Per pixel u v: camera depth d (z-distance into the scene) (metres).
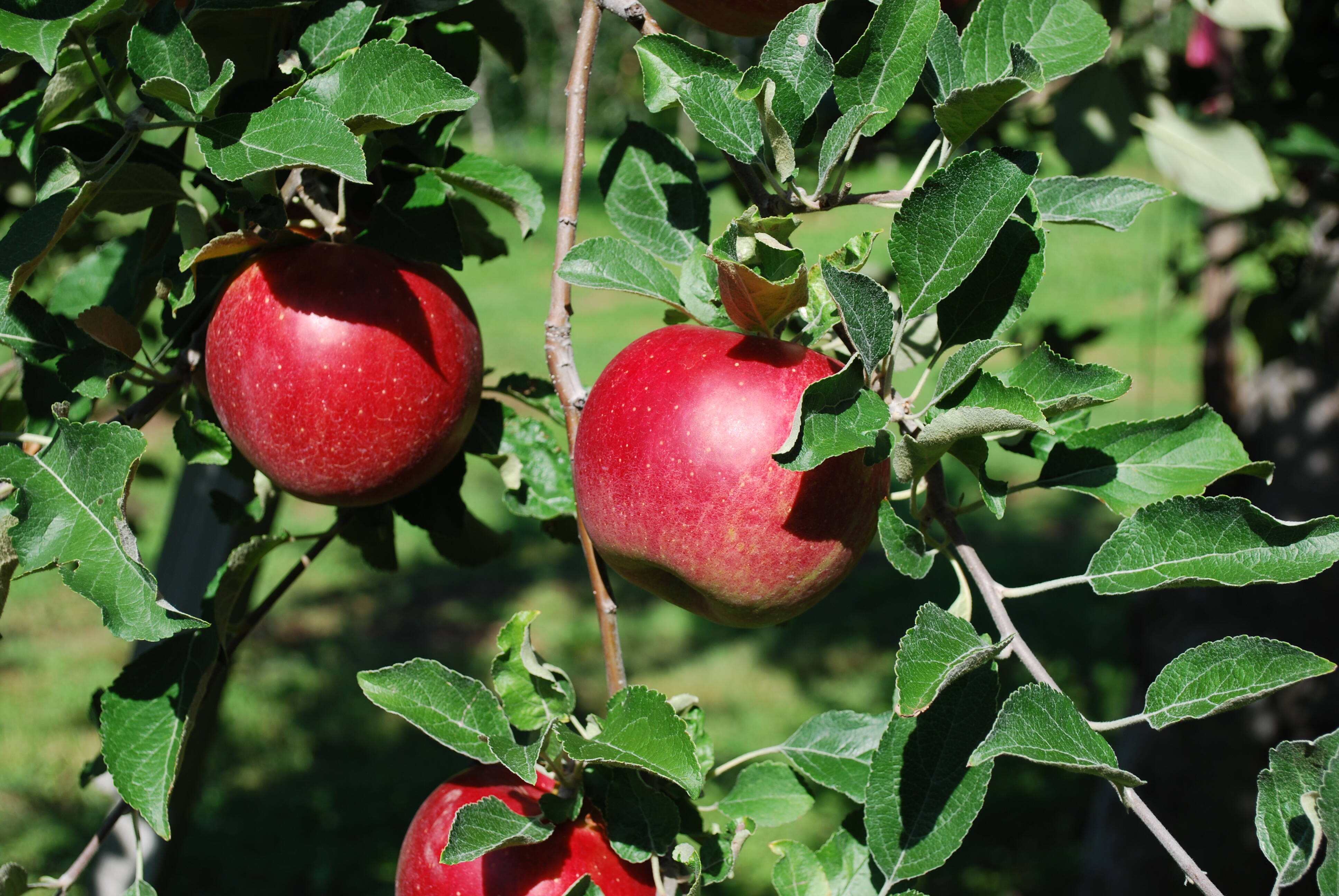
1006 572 6.75
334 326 1.35
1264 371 3.30
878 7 1.19
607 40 17.75
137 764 1.29
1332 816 1.01
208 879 4.51
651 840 1.23
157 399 1.45
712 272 1.35
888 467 1.28
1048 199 1.33
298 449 1.39
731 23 1.49
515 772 1.14
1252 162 2.45
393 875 4.58
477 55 1.65
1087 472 1.29
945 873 4.69
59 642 6.21
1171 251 3.84
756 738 5.18
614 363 1.30
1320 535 1.10
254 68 1.47
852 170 2.98
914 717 1.25
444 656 6.02
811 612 6.62
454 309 1.45
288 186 1.43
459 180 1.47
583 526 1.35
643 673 5.88
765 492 1.18
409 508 1.67
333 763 5.30
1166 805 3.48
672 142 1.50
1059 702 1.05
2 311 1.26
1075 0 1.26
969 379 1.12
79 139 1.36
